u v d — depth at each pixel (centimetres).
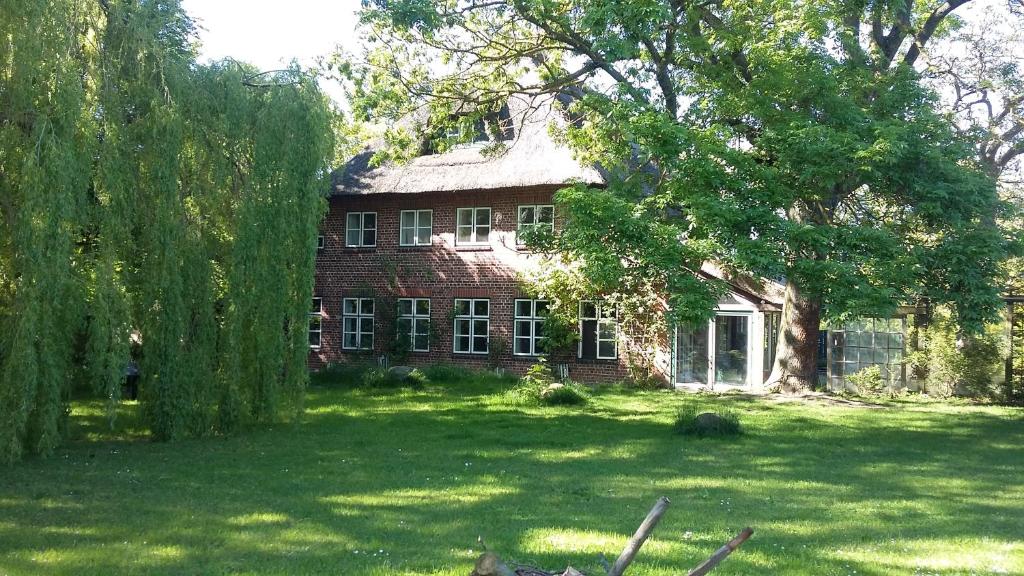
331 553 669
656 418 1650
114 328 1123
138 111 1212
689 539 729
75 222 1080
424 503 863
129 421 1475
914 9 2066
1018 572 646
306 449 1217
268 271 1348
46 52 1038
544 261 2319
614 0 1512
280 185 1354
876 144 1368
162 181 1205
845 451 1279
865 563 662
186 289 1272
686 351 2342
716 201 1353
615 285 1467
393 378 2216
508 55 1969
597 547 692
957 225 1458
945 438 1448
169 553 666
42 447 1046
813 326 2123
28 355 1016
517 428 1480
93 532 729
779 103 1575
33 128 1043
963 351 2122
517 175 2445
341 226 2762
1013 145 2325
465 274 2578
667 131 1405
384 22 1748
